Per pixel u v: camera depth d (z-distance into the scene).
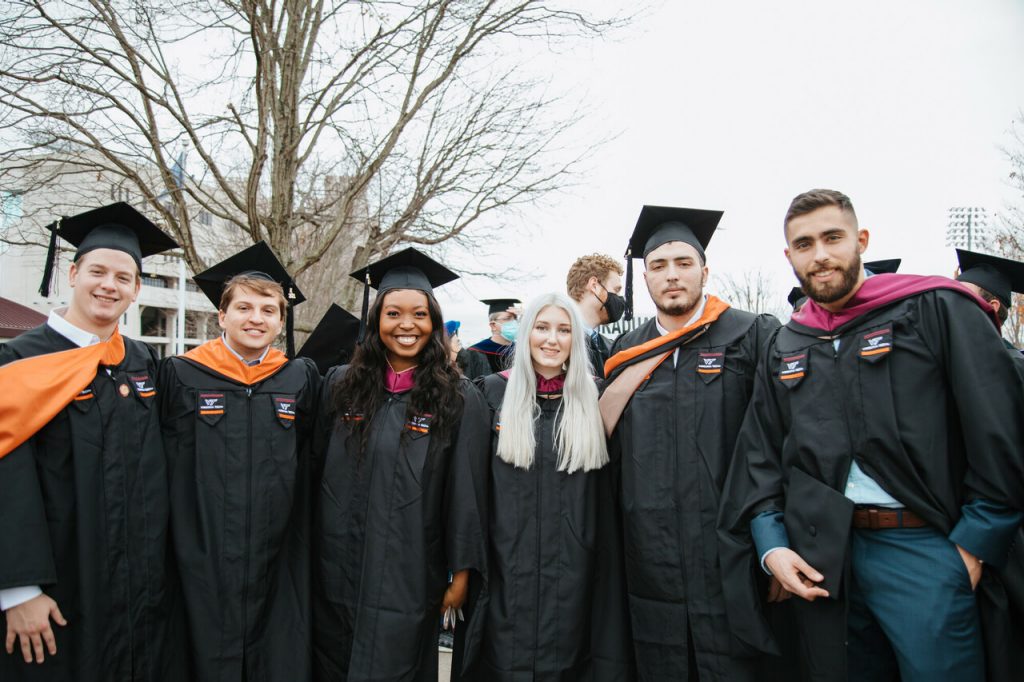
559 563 2.40
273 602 2.48
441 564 2.50
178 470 2.39
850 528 1.99
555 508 2.44
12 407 1.98
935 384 1.94
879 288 2.08
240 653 2.32
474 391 2.66
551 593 2.38
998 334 1.93
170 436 2.42
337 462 2.50
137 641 2.18
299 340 8.20
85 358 2.17
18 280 21.59
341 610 2.42
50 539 2.04
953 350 1.90
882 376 1.98
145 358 2.42
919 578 1.91
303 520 2.63
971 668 1.85
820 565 1.99
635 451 2.44
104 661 2.09
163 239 2.55
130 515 2.20
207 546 2.32
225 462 2.41
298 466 2.63
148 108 6.50
